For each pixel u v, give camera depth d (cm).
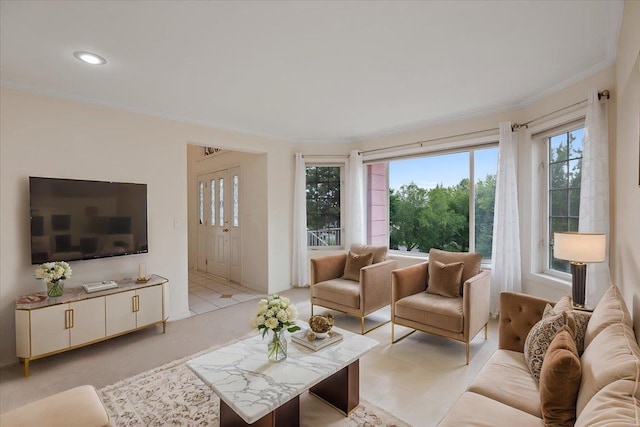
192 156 671
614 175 240
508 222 337
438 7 178
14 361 264
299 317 374
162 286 320
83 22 186
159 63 239
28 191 274
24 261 272
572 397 121
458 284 298
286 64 245
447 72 262
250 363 185
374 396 214
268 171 471
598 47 224
